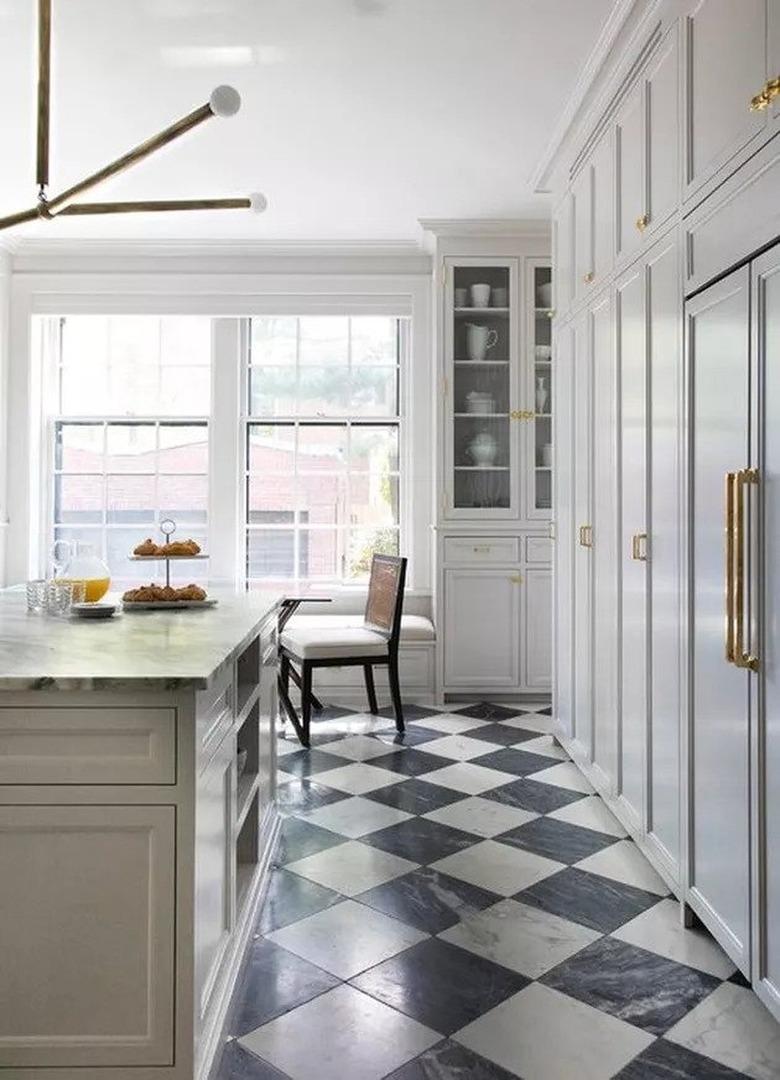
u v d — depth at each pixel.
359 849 2.94
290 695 5.20
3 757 1.58
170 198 4.62
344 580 5.62
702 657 2.25
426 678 5.20
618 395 3.04
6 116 3.67
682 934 2.34
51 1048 1.57
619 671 3.05
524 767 3.89
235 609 2.83
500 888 2.63
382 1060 1.79
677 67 2.43
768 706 1.86
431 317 5.45
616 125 3.08
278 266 5.45
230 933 2.03
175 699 1.57
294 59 3.20
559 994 2.04
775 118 1.81
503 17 2.91
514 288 5.13
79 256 5.40
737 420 2.01
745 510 1.92
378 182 4.42
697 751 2.29
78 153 4.04
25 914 1.58
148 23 2.96
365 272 5.45
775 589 1.82
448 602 5.14
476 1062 1.78
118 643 1.98
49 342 5.59
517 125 3.73
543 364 5.17
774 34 1.83
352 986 2.08
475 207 4.79
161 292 5.43
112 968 1.58
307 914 2.46
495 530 5.14
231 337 5.54
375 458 5.64
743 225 1.97
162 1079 1.57
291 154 4.06
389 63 3.23
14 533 5.38
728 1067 1.77
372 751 4.14
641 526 2.78
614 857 2.88
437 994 2.04
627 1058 1.80
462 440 5.18
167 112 3.62
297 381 5.62
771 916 1.86
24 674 1.56
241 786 2.47
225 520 5.54
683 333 2.37
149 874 1.58
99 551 5.62
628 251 2.93
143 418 5.62
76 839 1.58
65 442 5.62
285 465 5.62
